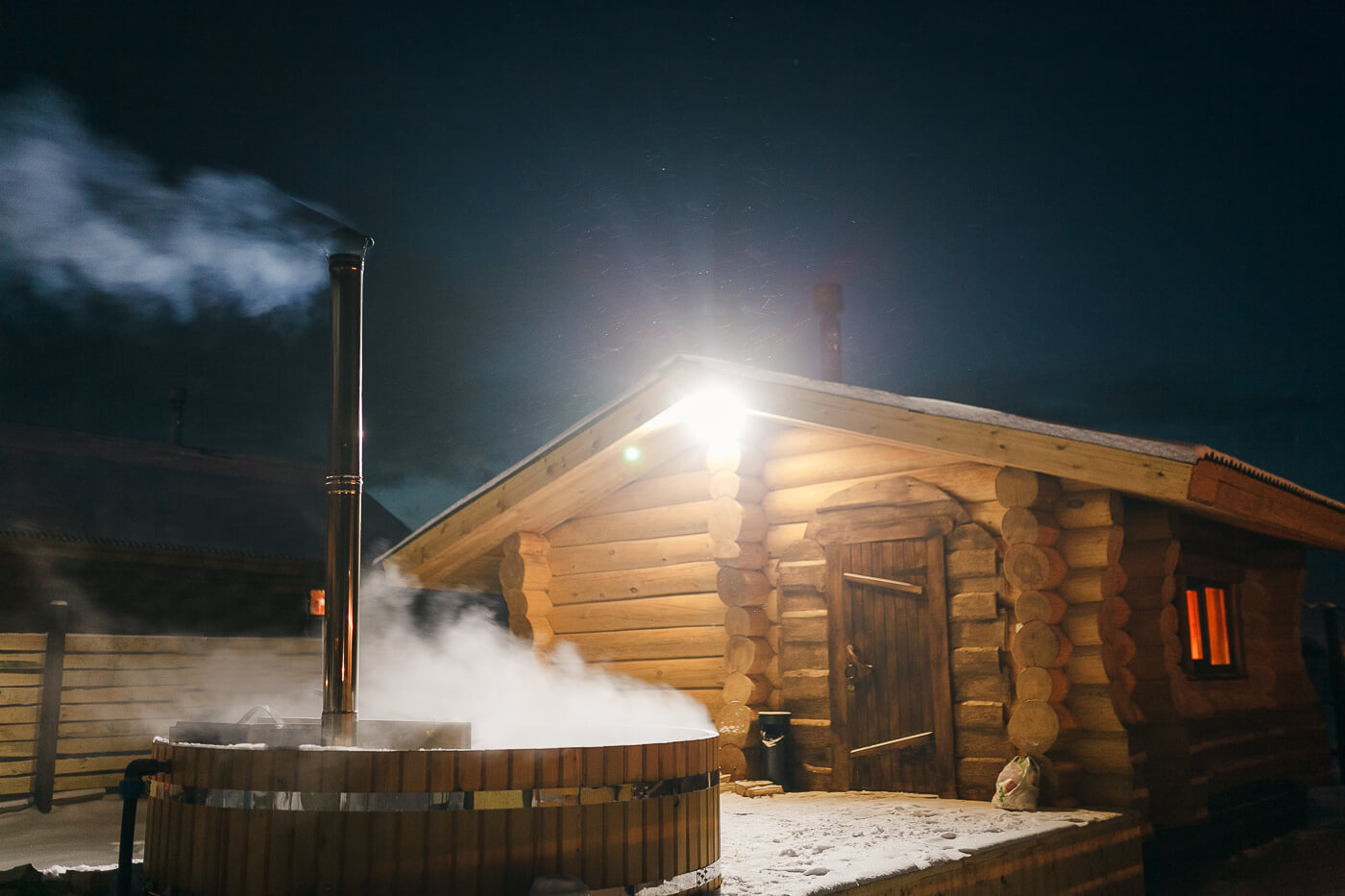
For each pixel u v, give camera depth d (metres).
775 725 8.14
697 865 3.81
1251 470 6.92
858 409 7.79
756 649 8.48
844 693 8.07
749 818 6.40
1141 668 7.52
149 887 3.63
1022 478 7.11
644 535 9.35
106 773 9.48
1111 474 6.63
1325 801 11.72
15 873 4.63
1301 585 10.34
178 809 3.50
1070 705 7.07
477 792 3.24
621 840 3.49
